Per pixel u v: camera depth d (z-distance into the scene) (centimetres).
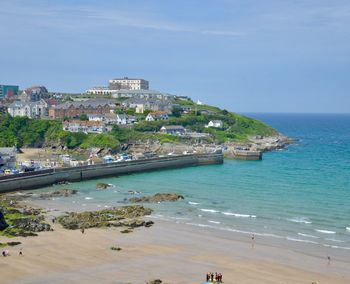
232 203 9619
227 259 6272
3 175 10856
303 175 13450
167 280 5434
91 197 10325
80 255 6262
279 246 6862
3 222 7350
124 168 13738
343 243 7031
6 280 5306
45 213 8600
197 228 7769
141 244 6844
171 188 11412
